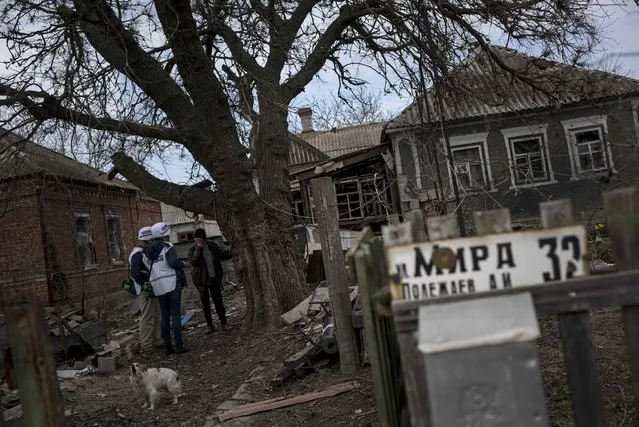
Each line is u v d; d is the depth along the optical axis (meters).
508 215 2.08
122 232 21.09
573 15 8.39
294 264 9.59
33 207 15.27
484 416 1.85
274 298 9.00
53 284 15.70
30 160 14.53
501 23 8.68
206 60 8.84
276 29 8.89
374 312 2.56
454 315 1.97
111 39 8.73
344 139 30.33
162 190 9.76
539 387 1.83
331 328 6.12
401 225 2.12
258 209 9.30
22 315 2.45
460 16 9.11
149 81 8.91
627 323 2.02
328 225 5.63
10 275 15.56
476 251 2.07
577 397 2.07
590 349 2.05
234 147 9.14
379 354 2.55
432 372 1.88
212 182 9.92
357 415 4.48
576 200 16.36
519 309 1.94
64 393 6.86
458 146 18.11
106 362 7.97
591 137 16.89
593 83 9.16
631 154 5.12
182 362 8.17
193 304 14.82
